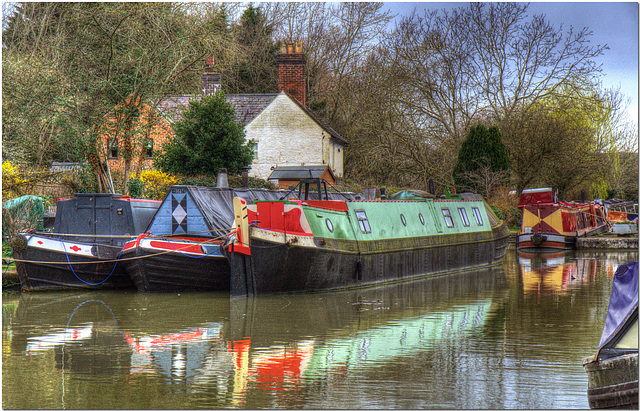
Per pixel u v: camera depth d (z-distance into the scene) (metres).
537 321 13.66
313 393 8.62
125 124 25.64
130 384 9.12
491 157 43.72
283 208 17.42
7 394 8.73
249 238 16.23
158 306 15.41
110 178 25.72
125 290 18.33
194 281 17.91
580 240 36.62
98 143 25.16
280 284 17.08
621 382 7.01
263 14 59.81
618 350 7.16
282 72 47.16
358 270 19.00
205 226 19.09
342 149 52.72
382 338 11.93
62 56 28.03
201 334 12.28
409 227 22.28
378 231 20.44
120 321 13.56
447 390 8.75
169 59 26.62
